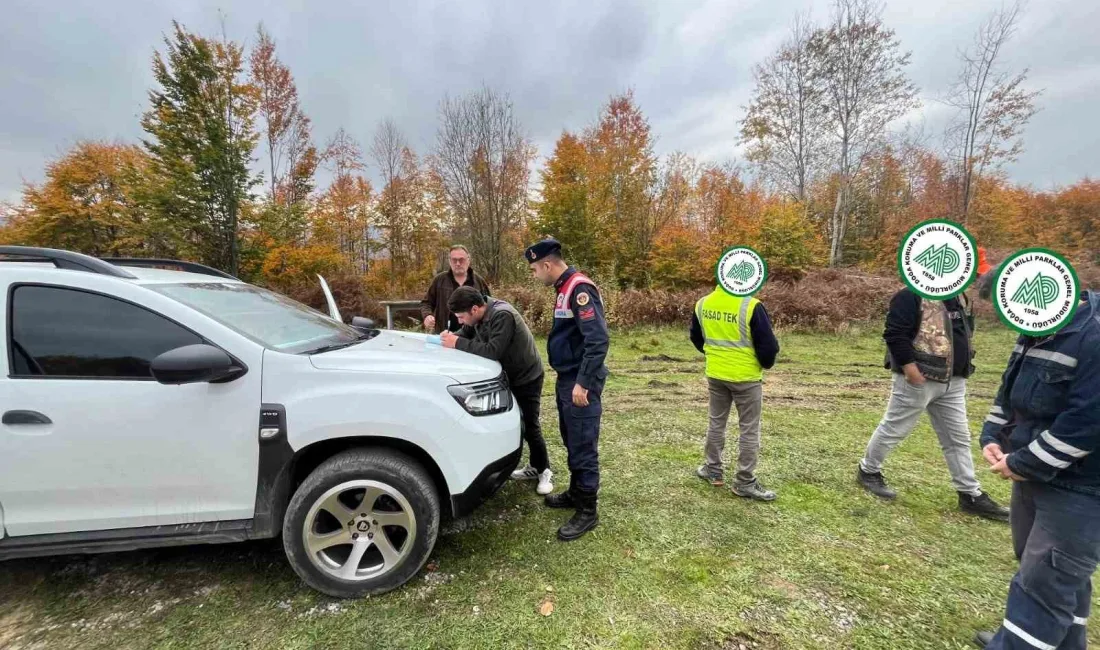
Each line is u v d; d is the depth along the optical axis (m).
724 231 17.47
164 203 14.25
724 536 2.76
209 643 1.97
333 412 2.16
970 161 18.81
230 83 15.09
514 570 2.45
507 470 2.53
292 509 2.15
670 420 4.94
